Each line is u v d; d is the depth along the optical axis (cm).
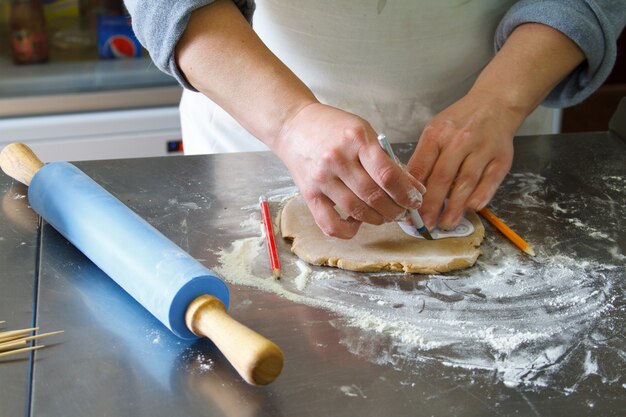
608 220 89
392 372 64
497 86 95
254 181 95
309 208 83
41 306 71
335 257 79
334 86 111
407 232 84
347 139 75
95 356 65
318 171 77
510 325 71
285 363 64
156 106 171
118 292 74
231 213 88
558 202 93
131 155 172
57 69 177
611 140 109
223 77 84
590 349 67
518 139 108
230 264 78
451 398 61
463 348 67
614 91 207
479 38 109
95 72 177
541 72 96
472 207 86
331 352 66
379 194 76
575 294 75
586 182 97
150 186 93
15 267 77
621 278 78
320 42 106
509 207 91
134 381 62
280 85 83
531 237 85
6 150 92
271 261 79
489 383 63
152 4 85
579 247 84
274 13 106
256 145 117
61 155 168
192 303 65
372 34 105
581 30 96
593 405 61
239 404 60
